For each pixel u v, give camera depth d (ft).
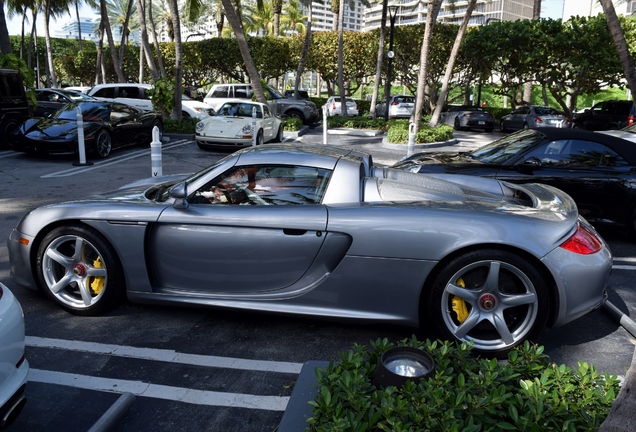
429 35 56.18
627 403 5.83
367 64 109.70
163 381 10.43
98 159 41.37
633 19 74.33
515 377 7.86
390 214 11.50
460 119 85.20
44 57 168.14
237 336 12.42
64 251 13.33
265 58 111.96
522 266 11.02
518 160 21.18
